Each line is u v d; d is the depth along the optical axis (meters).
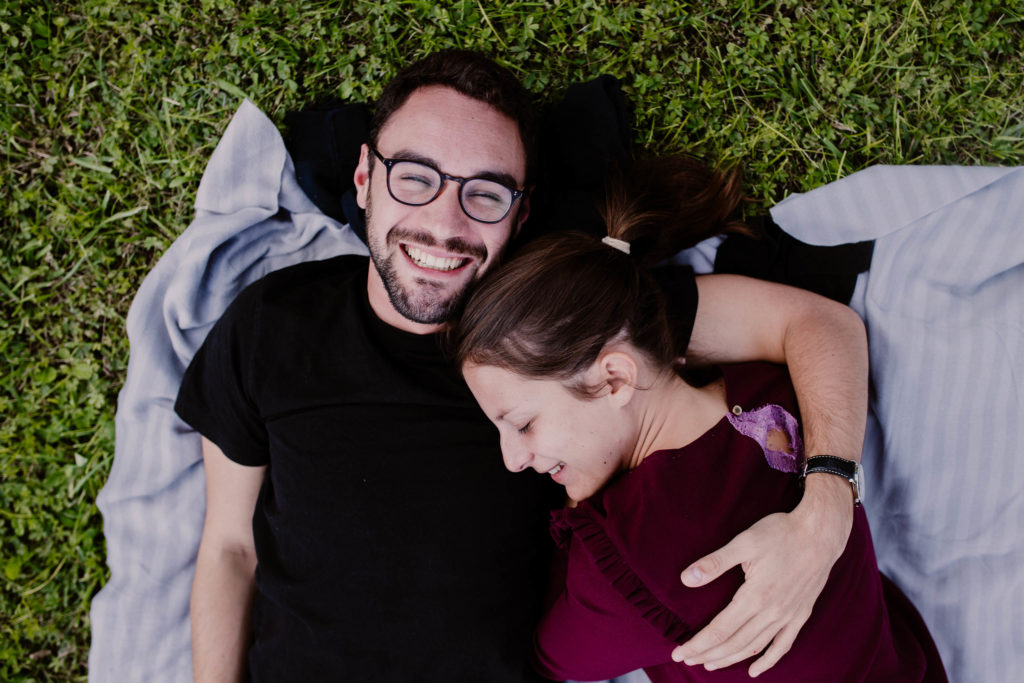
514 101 1.44
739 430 1.22
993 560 1.63
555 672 1.44
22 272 1.89
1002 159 1.81
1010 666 1.64
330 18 1.83
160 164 1.88
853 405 1.33
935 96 1.80
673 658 1.15
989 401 1.60
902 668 1.35
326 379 1.51
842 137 1.82
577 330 1.14
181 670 1.84
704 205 1.62
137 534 1.83
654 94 1.84
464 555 1.47
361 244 1.81
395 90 1.45
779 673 1.20
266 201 1.76
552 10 1.82
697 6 1.81
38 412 1.93
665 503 1.13
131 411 1.79
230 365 1.55
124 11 1.83
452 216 1.39
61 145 1.88
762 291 1.52
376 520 1.48
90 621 1.88
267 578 1.56
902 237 1.59
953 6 1.78
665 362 1.23
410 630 1.48
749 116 1.84
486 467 1.49
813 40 1.80
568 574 1.27
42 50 1.85
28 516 1.92
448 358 1.50
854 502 1.24
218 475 1.62
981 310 1.60
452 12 1.82
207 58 1.83
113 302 1.91
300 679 1.52
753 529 1.11
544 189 1.76
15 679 1.94
